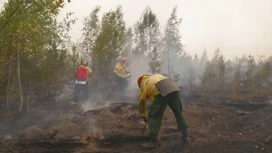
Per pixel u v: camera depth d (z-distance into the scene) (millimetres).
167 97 6035
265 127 7410
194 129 7281
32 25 8211
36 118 8578
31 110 9477
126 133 6641
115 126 7156
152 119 6133
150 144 6062
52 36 10297
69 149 5957
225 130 7414
